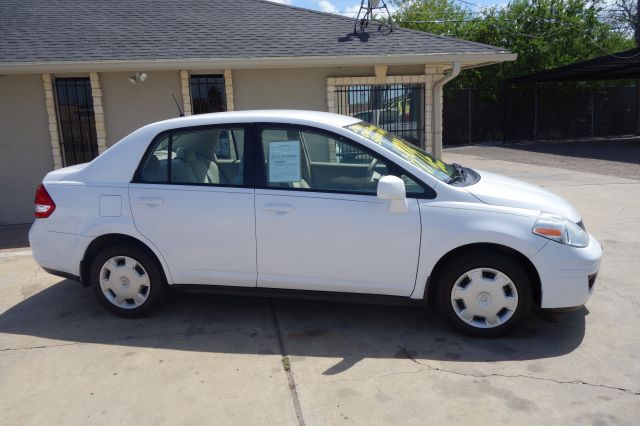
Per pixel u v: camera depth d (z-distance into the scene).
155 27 9.56
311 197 4.15
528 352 3.88
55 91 8.70
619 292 5.00
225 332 4.33
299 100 9.16
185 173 4.43
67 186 4.55
